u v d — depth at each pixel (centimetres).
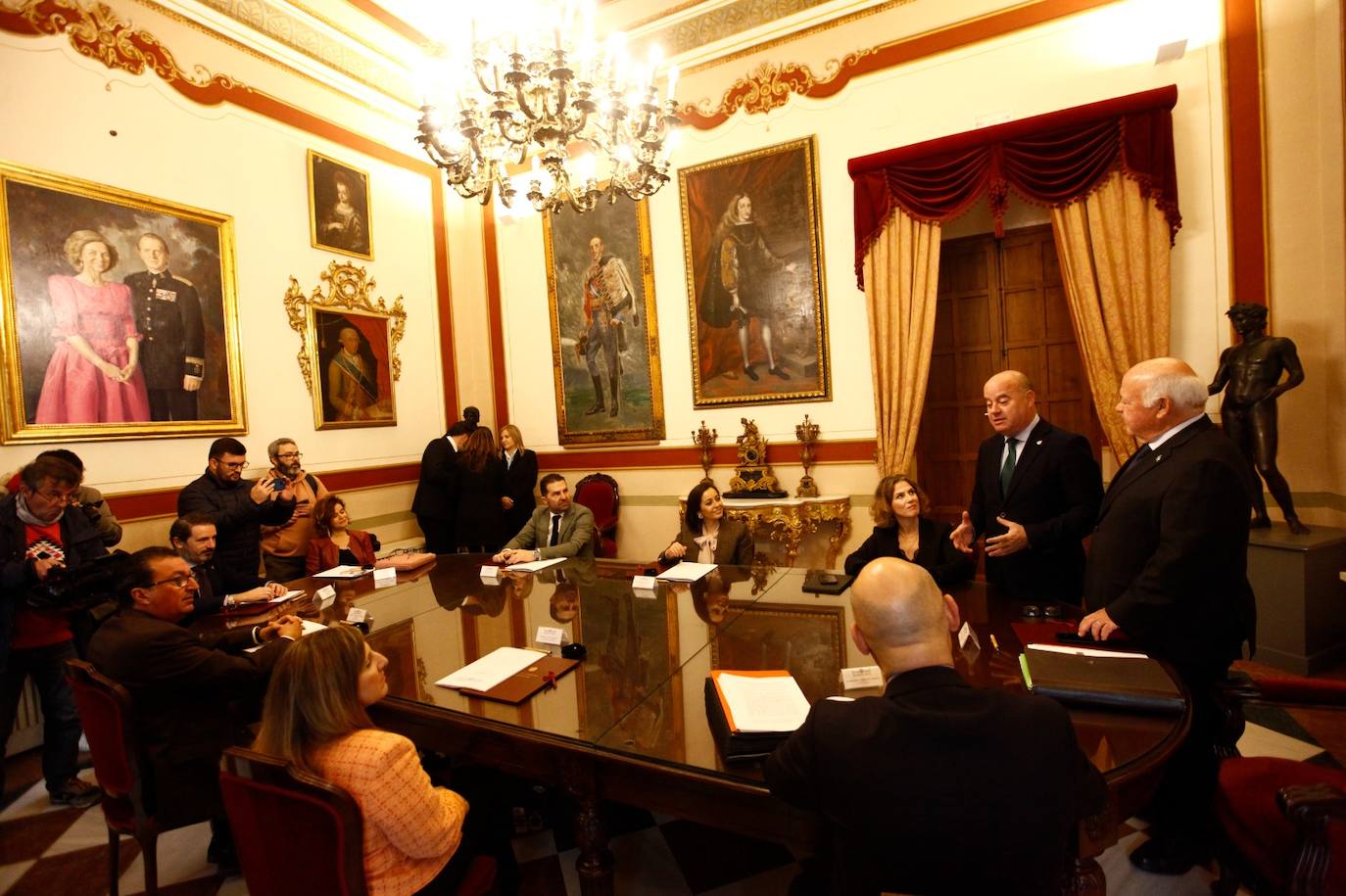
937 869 107
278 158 507
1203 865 218
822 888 150
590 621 261
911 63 494
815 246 529
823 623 243
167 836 275
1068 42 452
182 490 410
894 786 108
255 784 140
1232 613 206
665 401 600
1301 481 407
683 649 224
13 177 366
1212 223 422
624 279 606
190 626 278
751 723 158
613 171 334
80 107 397
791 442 551
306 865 138
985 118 475
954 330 529
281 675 147
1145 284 421
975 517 331
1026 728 109
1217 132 420
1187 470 207
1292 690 197
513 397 667
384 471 581
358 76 566
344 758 141
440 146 307
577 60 345
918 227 481
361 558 434
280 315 505
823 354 534
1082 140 432
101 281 401
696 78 568
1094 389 437
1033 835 105
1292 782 182
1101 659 183
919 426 522
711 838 253
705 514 391
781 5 524
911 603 123
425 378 623
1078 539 280
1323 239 395
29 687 362
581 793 168
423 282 625
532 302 652
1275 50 405
